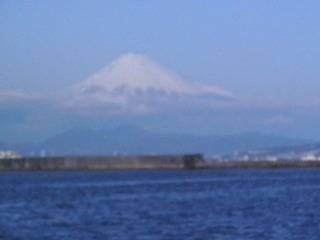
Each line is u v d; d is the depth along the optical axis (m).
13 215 168.75
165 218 156.88
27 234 135.50
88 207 186.25
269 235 128.50
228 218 155.25
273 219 151.88
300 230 134.25
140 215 164.00
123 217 160.12
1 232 138.38
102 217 160.75
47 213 172.38
